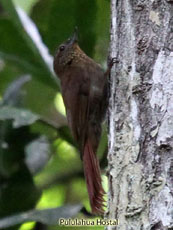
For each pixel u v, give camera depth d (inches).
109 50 409.1
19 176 494.3
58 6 496.4
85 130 434.6
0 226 438.3
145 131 351.6
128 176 350.6
